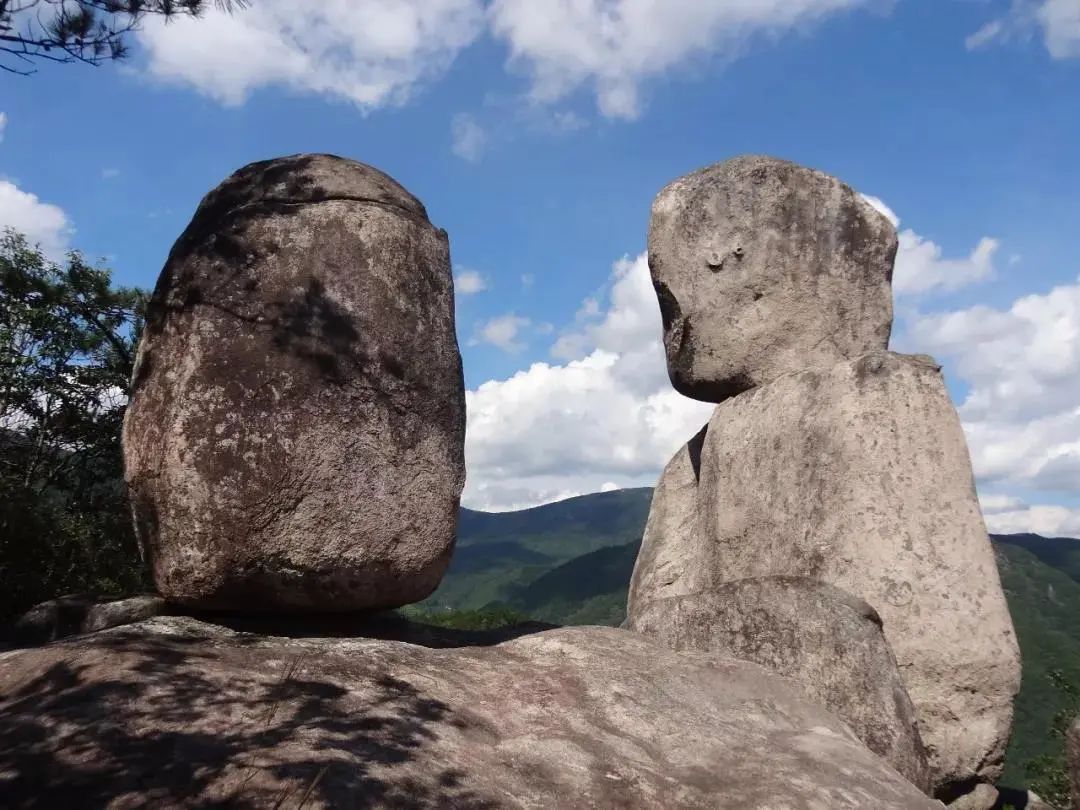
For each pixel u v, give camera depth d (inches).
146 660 125.6
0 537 298.0
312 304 162.1
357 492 161.5
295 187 172.2
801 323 243.3
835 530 203.0
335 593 162.4
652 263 270.5
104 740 104.1
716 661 180.7
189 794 97.3
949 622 189.6
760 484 225.3
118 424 506.9
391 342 167.5
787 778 140.4
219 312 158.2
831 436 210.2
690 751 146.2
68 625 175.3
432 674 147.5
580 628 194.7
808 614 183.9
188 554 153.2
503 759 127.1
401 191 182.7
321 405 159.2
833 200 249.6
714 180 257.9
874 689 174.6
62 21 271.6
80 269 503.5
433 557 171.5
